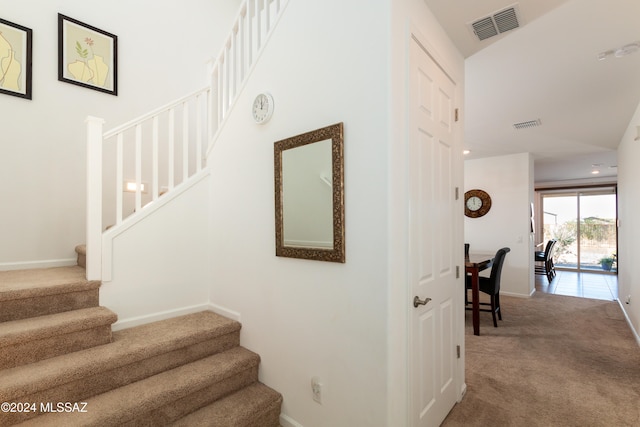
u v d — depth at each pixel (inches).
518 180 222.5
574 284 271.7
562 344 131.4
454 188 86.4
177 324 88.7
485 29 79.4
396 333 58.4
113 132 85.7
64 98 107.7
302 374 72.6
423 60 69.7
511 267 224.4
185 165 101.5
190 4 144.4
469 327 154.0
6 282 78.6
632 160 151.6
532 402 87.6
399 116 59.5
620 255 200.4
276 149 78.0
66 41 108.5
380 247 57.7
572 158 237.8
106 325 74.3
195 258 101.0
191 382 70.5
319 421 68.6
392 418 57.1
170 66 136.6
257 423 72.9
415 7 66.1
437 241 76.2
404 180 61.3
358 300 61.1
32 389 57.1
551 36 86.7
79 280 81.0
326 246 66.6
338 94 65.5
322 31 69.2
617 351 123.8
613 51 93.5
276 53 80.9
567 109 138.9
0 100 95.9
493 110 140.9
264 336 83.3
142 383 69.9
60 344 68.1
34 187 102.0
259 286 85.0
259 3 92.4
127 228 87.0
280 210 76.8
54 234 105.7
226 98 104.9
